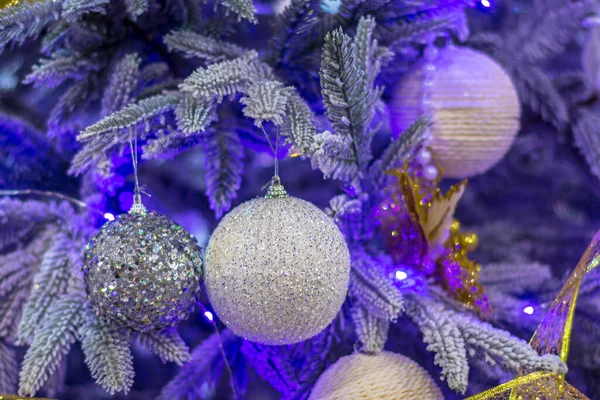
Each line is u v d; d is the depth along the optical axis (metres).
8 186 0.75
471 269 0.73
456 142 0.72
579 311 0.77
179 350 0.67
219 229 0.65
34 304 0.68
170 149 0.71
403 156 0.71
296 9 0.69
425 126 0.70
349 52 0.65
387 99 0.76
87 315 0.67
